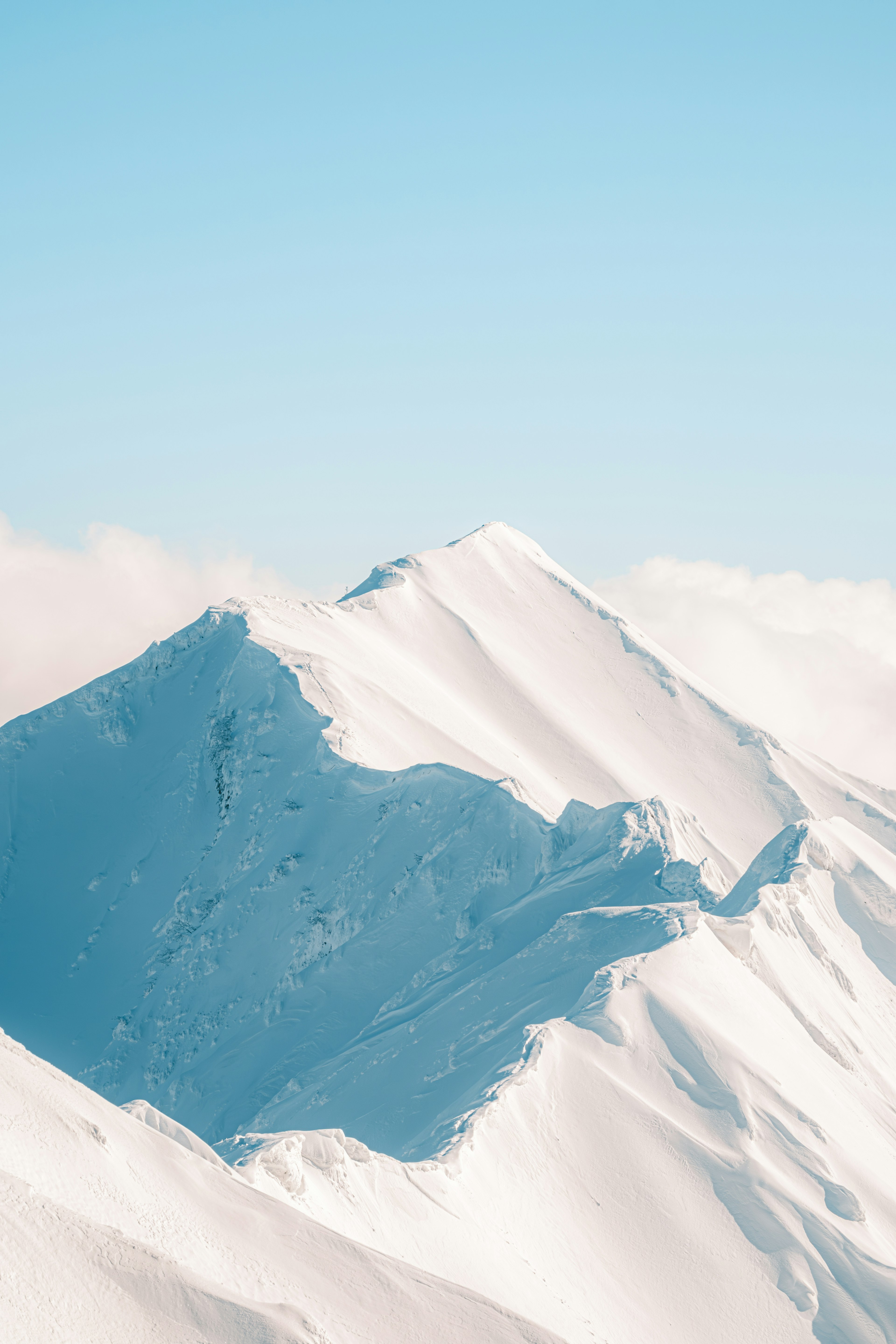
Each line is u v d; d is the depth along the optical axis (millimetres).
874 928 109000
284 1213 46625
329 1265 44781
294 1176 50875
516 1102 68438
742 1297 62656
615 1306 59219
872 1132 81625
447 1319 44250
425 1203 56906
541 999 89125
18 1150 40844
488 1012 92125
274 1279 42250
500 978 96188
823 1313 62469
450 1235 55938
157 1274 38219
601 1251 62500
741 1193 68125
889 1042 96812
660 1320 60031
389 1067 92250
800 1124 74812
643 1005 79812
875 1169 75688
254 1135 61219
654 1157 69188
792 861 111062
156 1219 41969
